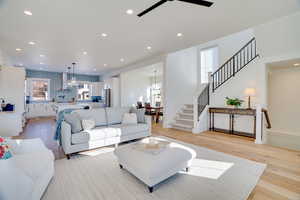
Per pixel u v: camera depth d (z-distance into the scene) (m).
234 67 5.59
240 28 3.57
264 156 3.03
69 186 2.03
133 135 3.88
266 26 4.07
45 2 2.49
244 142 3.97
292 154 3.13
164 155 2.14
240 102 4.66
